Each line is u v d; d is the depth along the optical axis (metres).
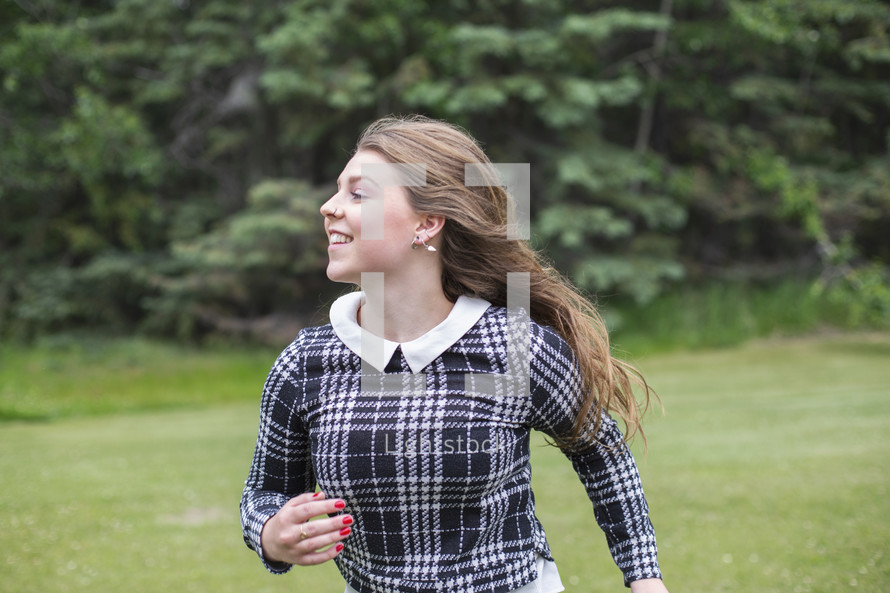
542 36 24.30
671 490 8.88
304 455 2.62
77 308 27.00
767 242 31.88
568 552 6.99
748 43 27.75
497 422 2.44
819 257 30.22
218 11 25.64
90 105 24.00
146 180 25.81
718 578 6.13
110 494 9.68
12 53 23.58
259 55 26.38
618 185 26.34
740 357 23.08
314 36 23.30
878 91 29.52
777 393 16.31
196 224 27.62
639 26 24.83
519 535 2.51
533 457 11.30
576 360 2.59
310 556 2.27
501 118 27.48
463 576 2.40
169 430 15.08
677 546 6.96
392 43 25.16
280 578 6.69
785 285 28.97
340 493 2.40
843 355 22.66
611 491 2.71
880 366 20.12
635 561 2.66
